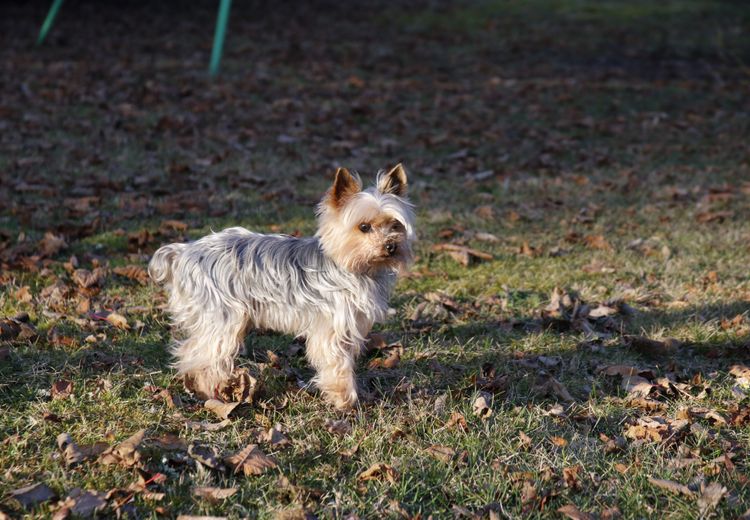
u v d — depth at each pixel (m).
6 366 5.43
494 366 5.93
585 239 8.79
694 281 7.67
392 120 14.13
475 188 10.79
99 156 10.95
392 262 5.13
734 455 4.80
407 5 26.91
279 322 5.17
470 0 28.14
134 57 17.47
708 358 6.22
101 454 4.48
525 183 11.10
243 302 5.10
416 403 5.36
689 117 15.13
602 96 16.62
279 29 22.28
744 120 15.08
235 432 4.84
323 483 4.41
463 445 4.85
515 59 20.12
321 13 24.98
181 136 12.30
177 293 5.20
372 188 5.22
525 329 6.66
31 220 8.35
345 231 5.02
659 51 21.52
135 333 6.15
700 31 23.75
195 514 4.10
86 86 14.64
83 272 7.02
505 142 13.20
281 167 11.09
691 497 4.41
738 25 24.55
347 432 4.95
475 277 7.70
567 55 20.75
